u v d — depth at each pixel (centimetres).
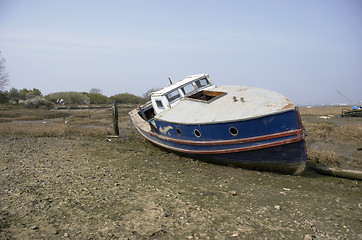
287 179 913
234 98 1026
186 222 578
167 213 619
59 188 763
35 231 521
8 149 1280
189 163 1123
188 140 1091
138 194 740
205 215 616
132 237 511
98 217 589
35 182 811
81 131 1953
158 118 1204
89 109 5122
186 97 1265
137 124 1633
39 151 1266
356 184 868
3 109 4306
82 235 512
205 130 1001
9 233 510
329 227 571
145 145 1555
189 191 781
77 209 625
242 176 945
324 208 673
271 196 755
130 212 619
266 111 878
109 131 2025
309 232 548
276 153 902
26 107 4722
